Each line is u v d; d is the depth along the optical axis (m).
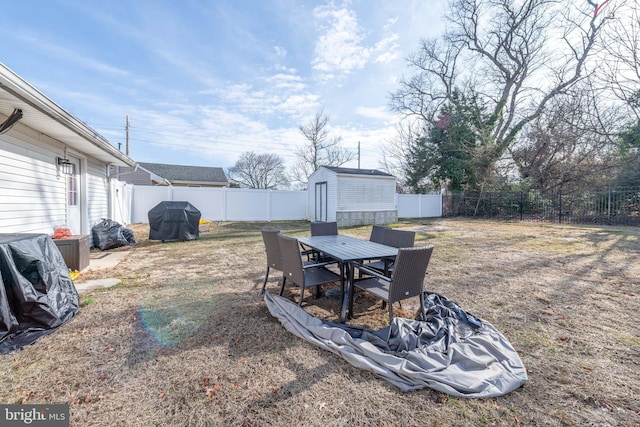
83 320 2.79
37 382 1.85
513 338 2.47
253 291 3.68
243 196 13.68
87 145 5.62
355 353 2.10
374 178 12.91
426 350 2.06
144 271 4.64
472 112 16.11
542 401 1.70
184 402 1.69
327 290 3.76
